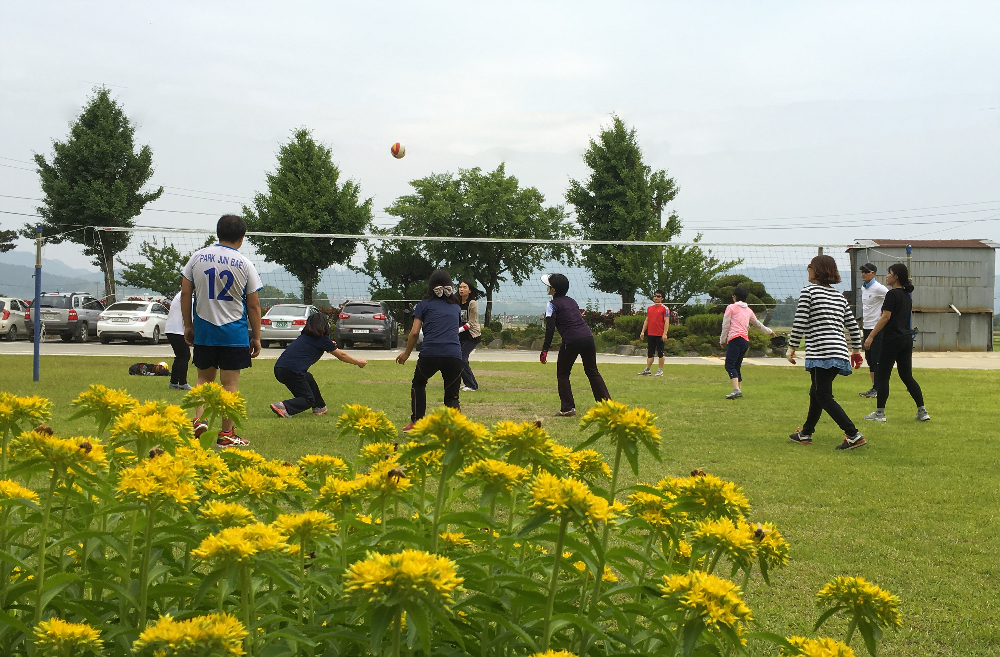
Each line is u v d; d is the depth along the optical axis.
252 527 1.54
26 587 1.76
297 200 37.75
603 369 19.16
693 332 27.33
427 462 1.90
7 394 2.04
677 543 2.03
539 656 1.46
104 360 17.66
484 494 1.73
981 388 14.36
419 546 1.84
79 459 1.73
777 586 3.71
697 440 8.06
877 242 27.73
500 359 22.94
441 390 12.90
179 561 2.03
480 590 1.78
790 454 7.32
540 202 38.75
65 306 28.02
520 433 1.85
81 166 39.91
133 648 1.35
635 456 1.86
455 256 37.44
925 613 3.42
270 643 1.69
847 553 4.28
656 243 30.80
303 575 1.72
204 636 1.34
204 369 6.91
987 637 3.18
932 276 27.73
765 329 12.33
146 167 40.97
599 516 1.54
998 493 5.79
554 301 9.84
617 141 37.78
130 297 29.47
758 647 2.92
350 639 1.64
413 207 37.06
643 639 1.78
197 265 6.80
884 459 7.14
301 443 7.09
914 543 4.49
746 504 1.85
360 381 14.45
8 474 1.76
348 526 1.97
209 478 2.06
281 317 26.30
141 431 2.00
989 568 4.05
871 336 9.80
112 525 2.12
